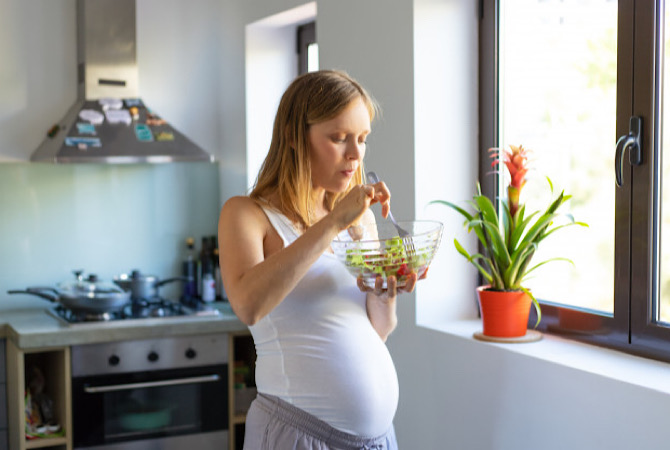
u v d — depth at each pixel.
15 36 3.60
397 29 2.63
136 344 3.21
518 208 2.31
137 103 3.66
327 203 1.71
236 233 1.51
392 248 1.48
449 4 2.62
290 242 1.56
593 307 2.29
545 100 2.43
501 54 2.60
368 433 1.56
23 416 3.06
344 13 2.93
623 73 2.12
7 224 3.61
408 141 2.61
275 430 1.56
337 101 1.51
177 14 3.92
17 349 3.07
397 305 2.74
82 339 3.10
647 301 2.09
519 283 2.35
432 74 2.60
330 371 1.53
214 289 3.85
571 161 2.35
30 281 3.66
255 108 3.70
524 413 2.18
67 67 3.70
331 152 1.53
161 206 3.92
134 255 3.87
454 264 2.67
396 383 1.62
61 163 3.52
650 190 2.06
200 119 4.00
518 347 2.26
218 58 4.01
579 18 2.29
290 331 1.54
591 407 1.96
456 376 2.45
